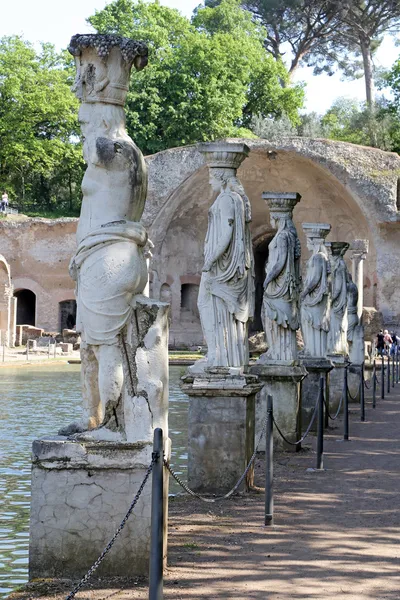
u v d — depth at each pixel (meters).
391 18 71.06
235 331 10.79
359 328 24.03
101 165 7.22
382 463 13.20
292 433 14.06
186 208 54.09
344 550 8.13
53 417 19.70
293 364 14.03
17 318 62.91
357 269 36.34
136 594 6.66
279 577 7.24
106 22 67.81
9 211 66.31
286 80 72.75
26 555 8.52
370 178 50.59
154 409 7.18
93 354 7.35
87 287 7.19
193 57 64.75
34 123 67.81
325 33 74.19
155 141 64.00
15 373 34.06
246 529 8.89
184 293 55.62
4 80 66.44
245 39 70.19
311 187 52.91
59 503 7.10
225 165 10.88
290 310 14.08
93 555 7.08
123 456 7.07
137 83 64.50
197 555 7.87
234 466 10.62
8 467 13.23
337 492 10.88
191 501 10.30
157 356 7.24
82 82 7.36
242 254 10.75
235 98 65.94
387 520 9.37
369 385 29.20
